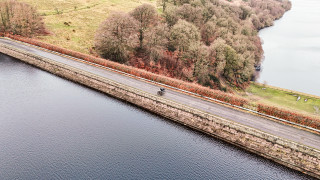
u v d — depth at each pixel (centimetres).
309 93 8569
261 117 4741
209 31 9862
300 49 13025
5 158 3994
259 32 15600
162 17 10275
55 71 6944
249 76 8806
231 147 4322
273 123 4550
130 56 8550
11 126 4747
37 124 4819
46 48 8269
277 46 13250
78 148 4209
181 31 8631
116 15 8544
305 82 9406
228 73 8575
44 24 9844
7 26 9888
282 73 10100
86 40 9281
